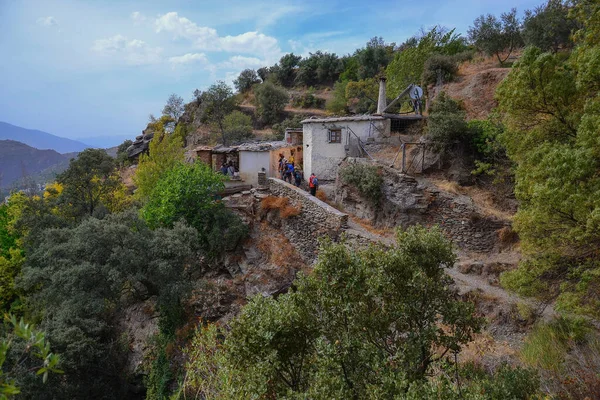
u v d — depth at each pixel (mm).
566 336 9664
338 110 42625
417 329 6262
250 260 19047
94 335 17859
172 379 16062
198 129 48094
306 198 18953
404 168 17750
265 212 20500
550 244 8742
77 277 15320
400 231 6621
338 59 54906
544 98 9750
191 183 19844
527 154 9781
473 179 17000
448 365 6398
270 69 60844
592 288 8898
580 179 8047
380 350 6008
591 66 8156
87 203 24938
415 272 5934
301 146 25875
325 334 6262
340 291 6129
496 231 15000
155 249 16953
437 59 26812
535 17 26109
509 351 10352
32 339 2588
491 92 23000
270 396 6262
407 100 27953
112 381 17781
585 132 8086
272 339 5984
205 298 18188
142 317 20141
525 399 6277
